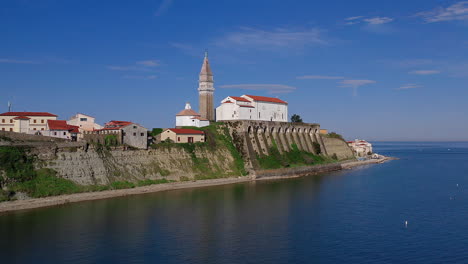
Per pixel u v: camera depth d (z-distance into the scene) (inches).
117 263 2529.5
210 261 2568.9
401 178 6215.6
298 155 7544.3
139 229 3181.6
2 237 2962.6
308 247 2810.0
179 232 3120.1
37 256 2625.5
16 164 3964.1
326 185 5408.5
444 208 3914.9
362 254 2687.0
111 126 5935.0
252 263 2544.3
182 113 6811.0
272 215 3639.3
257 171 6181.1
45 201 3927.2
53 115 5713.6
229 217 3563.0
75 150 4493.1
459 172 7170.3
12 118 5442.9
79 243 2856.8
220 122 6840.6
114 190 4532.5
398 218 3533.5
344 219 3501.5
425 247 2810.0
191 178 5467.5
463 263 2536.9
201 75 7180.1
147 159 5260.8
